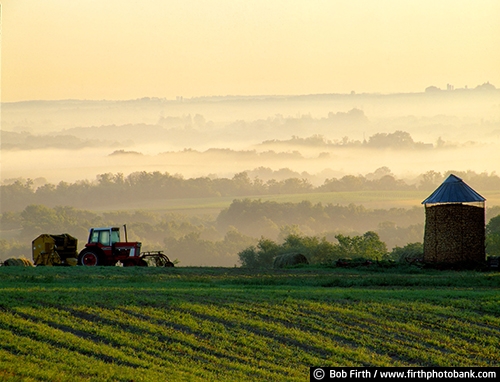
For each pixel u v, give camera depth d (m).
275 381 94.69
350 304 140.62
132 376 90.00
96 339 106.94
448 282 183.25
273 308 133.88
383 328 124.62
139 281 171.38
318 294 149.25
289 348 110.31
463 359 110.00
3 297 125.56
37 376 86.25
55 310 119.25
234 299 139.62
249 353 106.62
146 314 123.06
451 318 133.62
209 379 92.69
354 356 107.88
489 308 142.38
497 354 113.81
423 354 110.62
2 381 82.50
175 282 170.38
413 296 151.38
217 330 116.75
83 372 90.12
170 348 105.69
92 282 164.12
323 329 121.31
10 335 102.31
